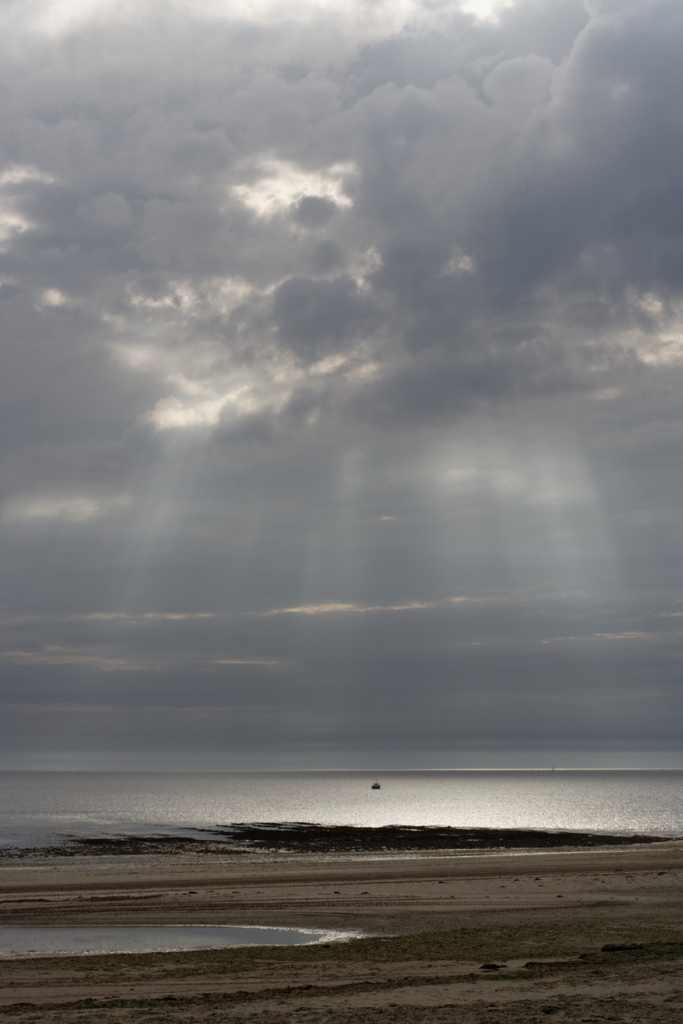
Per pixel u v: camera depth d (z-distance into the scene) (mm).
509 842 80688
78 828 101438
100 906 34156
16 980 19781
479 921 29766
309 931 28750
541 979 17328
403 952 23094
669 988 15688
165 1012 14852
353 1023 13375
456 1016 13609
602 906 32625
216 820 120438
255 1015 14250
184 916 31781
